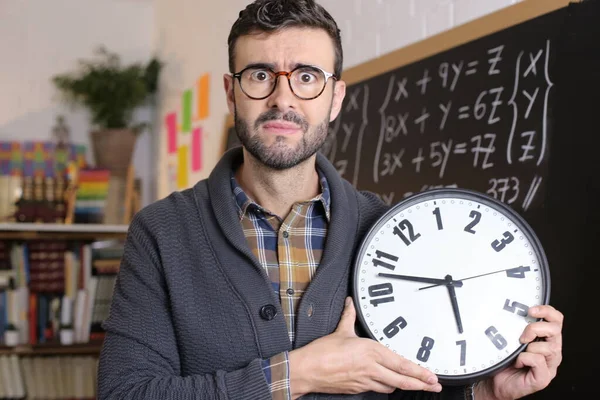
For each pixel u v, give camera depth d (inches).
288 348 45.6
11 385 135.4
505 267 45.4
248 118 46.1
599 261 57.4
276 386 42.3
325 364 42.8
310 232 49.3
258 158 46.1
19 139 163.8
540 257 45.1
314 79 46.5
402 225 47.6
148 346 45.5
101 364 45.6
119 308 46.8
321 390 43.4
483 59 73.1
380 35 91.7
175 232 48.2
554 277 61.9
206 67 143.6
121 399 42.9
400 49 86.4
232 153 51.8
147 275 47.1
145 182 179.0
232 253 47.1
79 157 163.6
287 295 47.2
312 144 46.3
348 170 95.9
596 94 59.3
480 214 47.0
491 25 72.3
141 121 178.5
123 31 176.4
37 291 138.3
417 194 47.9
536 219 64.4
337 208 49.4
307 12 46.3
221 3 134.5
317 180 51.6
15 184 143.4
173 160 162.9
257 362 43.1
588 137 59.7
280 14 45.9
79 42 171.0
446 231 46.9
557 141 62.9
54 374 138.3
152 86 171.0
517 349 43.6
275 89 45.7
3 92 163.5
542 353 43.6
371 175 90.8
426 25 83.0
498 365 43.4
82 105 166.6
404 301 45.9
